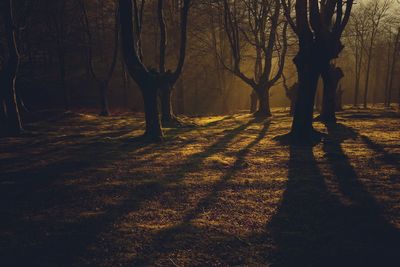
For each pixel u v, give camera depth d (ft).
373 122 69.67
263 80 95.76
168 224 20.88
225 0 87.35
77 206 24.64
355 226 19.70
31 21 105.09
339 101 105.40
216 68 137.18
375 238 18.12
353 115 85.56
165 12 109.60
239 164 36.32
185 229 20.02
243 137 55.57
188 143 50.72
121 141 53.16
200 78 161.07
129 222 21.39
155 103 53.21
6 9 59.82
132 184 29.84
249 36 127.03
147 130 53.72
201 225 20.53
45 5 104.47
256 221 20.97
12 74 61.57
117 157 41.37
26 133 62.69
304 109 48.39
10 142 54.54
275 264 15.92
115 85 159.63
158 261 16.42
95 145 50.19
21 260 16.90
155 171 34.22
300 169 33.24
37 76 128.88
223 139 53.98
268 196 25.68
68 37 126.93
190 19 129.80
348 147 42.98
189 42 140.67
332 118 72.90
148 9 128.57
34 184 30.32
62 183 30.50
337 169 32.55
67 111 97.76
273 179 30.14
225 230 19.74
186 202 24.91
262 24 99.86
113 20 149.59
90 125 78.79
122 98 157.69
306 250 17.12
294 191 26.53
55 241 18.94
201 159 39.17
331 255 16.55
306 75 47.55
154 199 25.80
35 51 114.42
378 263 15.75
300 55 47.19
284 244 17.83
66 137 59.57
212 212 22.74
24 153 44.96
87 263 16.46
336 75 83.92
